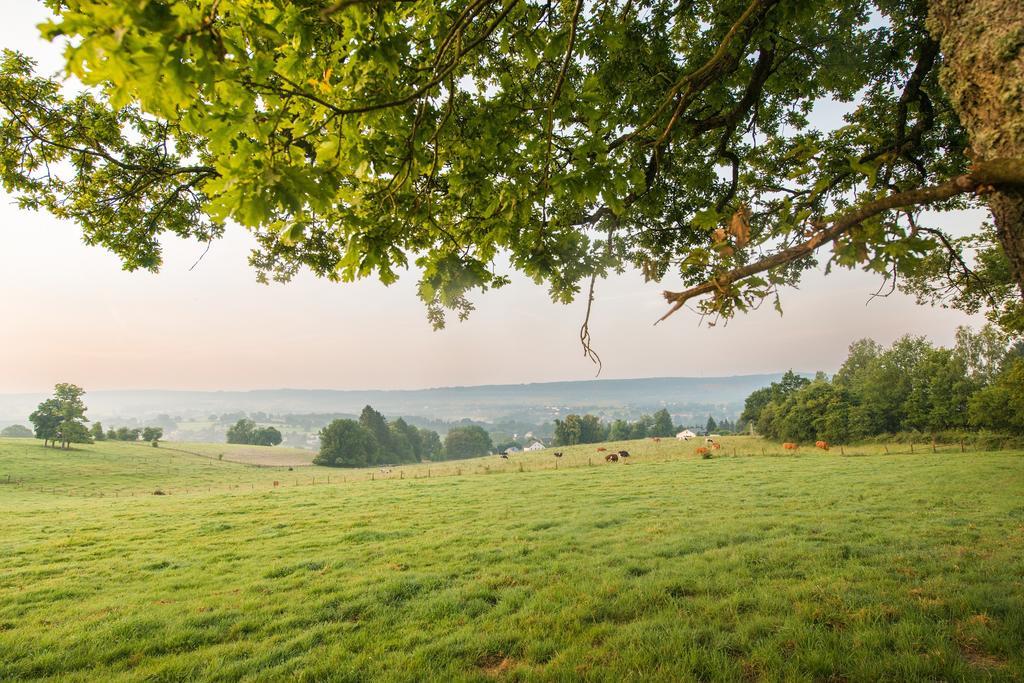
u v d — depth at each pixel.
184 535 19.58
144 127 6.24
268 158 2.02
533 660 6.86
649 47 6.05
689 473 36.06
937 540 11.86
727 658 6.39
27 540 19.28
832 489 23.38
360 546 15.88
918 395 68.62
